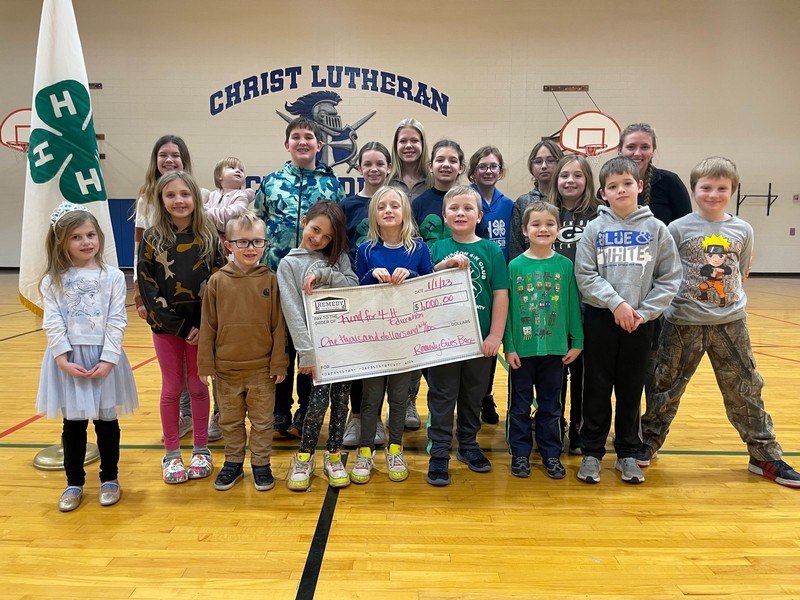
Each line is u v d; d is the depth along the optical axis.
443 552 1.52
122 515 1.72
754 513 1.76
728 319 1.99
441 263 2.02
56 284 1.75
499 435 2.52
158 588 1.36
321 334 1.93
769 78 8.93
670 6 8.77
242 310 1.88
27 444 2.29
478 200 2.10
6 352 3.92
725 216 2.04
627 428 2.03
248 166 9.10
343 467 1.99
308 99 8.95
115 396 1.79
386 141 9.04
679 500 1.85
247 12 8.80
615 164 1.99
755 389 2.02
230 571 1.43
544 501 1.84
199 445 2.05
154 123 9.04
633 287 1.94
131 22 8.82
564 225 2.30
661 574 1.43
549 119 9.02
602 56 8.89
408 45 8.88
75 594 1.33
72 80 2.06
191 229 1.98
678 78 8.93
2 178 9.45
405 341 1.98
